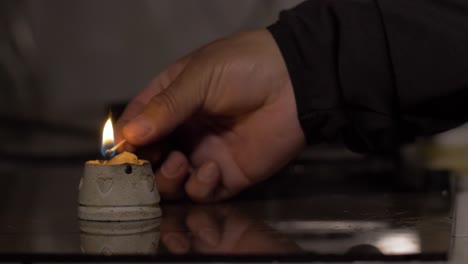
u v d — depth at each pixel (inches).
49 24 62.3
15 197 37.3
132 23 62.4
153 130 34.0
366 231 29.0
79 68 62.9
